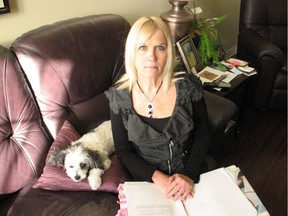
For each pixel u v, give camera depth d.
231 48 3.50
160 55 1.06
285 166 1.93
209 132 1.24
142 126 1.11
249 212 0.95
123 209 0.99
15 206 1.10
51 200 1.10
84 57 1.32
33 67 1.21
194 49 1.97
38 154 1.23
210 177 1.10
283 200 1.71
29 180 1.21
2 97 1.14
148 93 1.15
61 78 1.26
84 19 1.41
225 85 1.79
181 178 1.09
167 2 2.29
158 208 0.98
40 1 1.46
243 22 2.60
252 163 1.96
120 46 1.46
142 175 1.15
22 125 1.21
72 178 1.10
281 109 2.44
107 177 1.15
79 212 1.04
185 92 1.14
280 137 2.19
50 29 1.28
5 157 1.16
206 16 2.81
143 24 1.03
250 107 2.50
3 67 1.14
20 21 1.41
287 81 2.21
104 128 1.33
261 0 2.51
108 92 1.19
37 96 1.25
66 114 1.32
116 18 1.51
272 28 2.60
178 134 1.13
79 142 1.21
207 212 0.97
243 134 2.22
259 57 2.17
